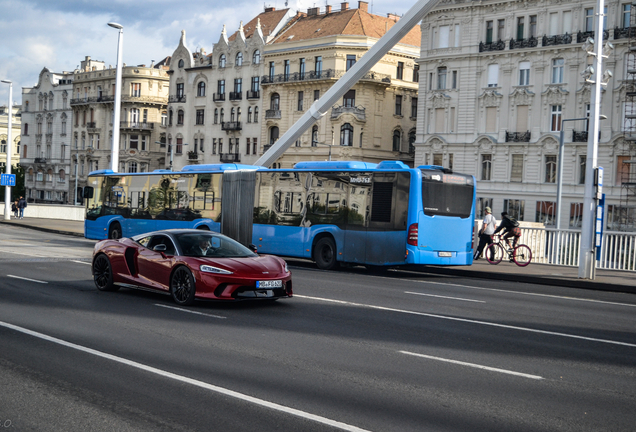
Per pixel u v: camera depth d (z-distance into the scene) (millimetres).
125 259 14102
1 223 49156
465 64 61438
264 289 12625
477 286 18438
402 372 7926
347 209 21641
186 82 88188
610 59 53875
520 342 9984
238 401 6605
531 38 57562
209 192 26156
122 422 5926
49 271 18203
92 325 10578
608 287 18672
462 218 21109
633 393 7223
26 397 6645
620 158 53906
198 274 12586
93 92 103812
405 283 18469
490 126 60312
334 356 8734
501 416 6289
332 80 71938
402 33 25734
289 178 23453
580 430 5938
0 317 11047
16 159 138375
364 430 5805
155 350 8859
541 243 25516
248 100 80250
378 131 73250
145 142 98938
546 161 57344
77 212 58156
